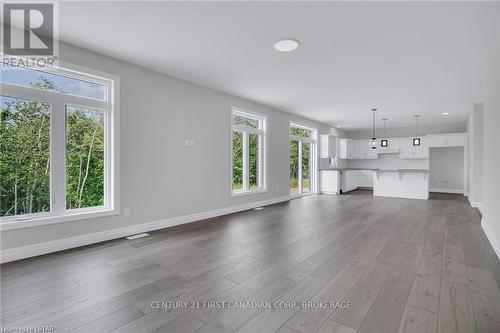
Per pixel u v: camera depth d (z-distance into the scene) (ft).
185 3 7.46
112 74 11.39
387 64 11.96
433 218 15.79
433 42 9.73
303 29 8.88
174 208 14.02
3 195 9.26
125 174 11.94
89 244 10.76
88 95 11.17
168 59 11.58
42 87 9.98
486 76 12.25
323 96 17.58
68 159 10.71
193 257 9.31
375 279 7.60
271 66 12.33
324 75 13.46
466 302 6.35
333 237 11.77
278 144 22.20
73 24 8.71
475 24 8.41
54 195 10.21
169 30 9.03
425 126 30.45
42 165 10.02
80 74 10.62
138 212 12.44
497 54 9.27
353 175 32.55
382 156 33.68
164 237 11.77
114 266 8.52
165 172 13.57
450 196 26.16
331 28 8.80
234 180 18.71
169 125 13.75
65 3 7.50
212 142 16.19
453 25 8.49
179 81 14.21
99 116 11.55
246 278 7.67
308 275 7.87
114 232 11.56
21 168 9.61
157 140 13.20
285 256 9.41
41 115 9.98
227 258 9.22
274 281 7.48
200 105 15.38
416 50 10.44
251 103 19.20
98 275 7.86
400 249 10.16
